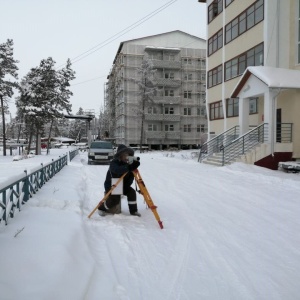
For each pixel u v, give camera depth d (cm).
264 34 1889
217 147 2178
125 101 5266
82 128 10038
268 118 1577
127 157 609
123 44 5275
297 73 1656
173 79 5316
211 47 2778
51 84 3178
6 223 467
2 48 3070
